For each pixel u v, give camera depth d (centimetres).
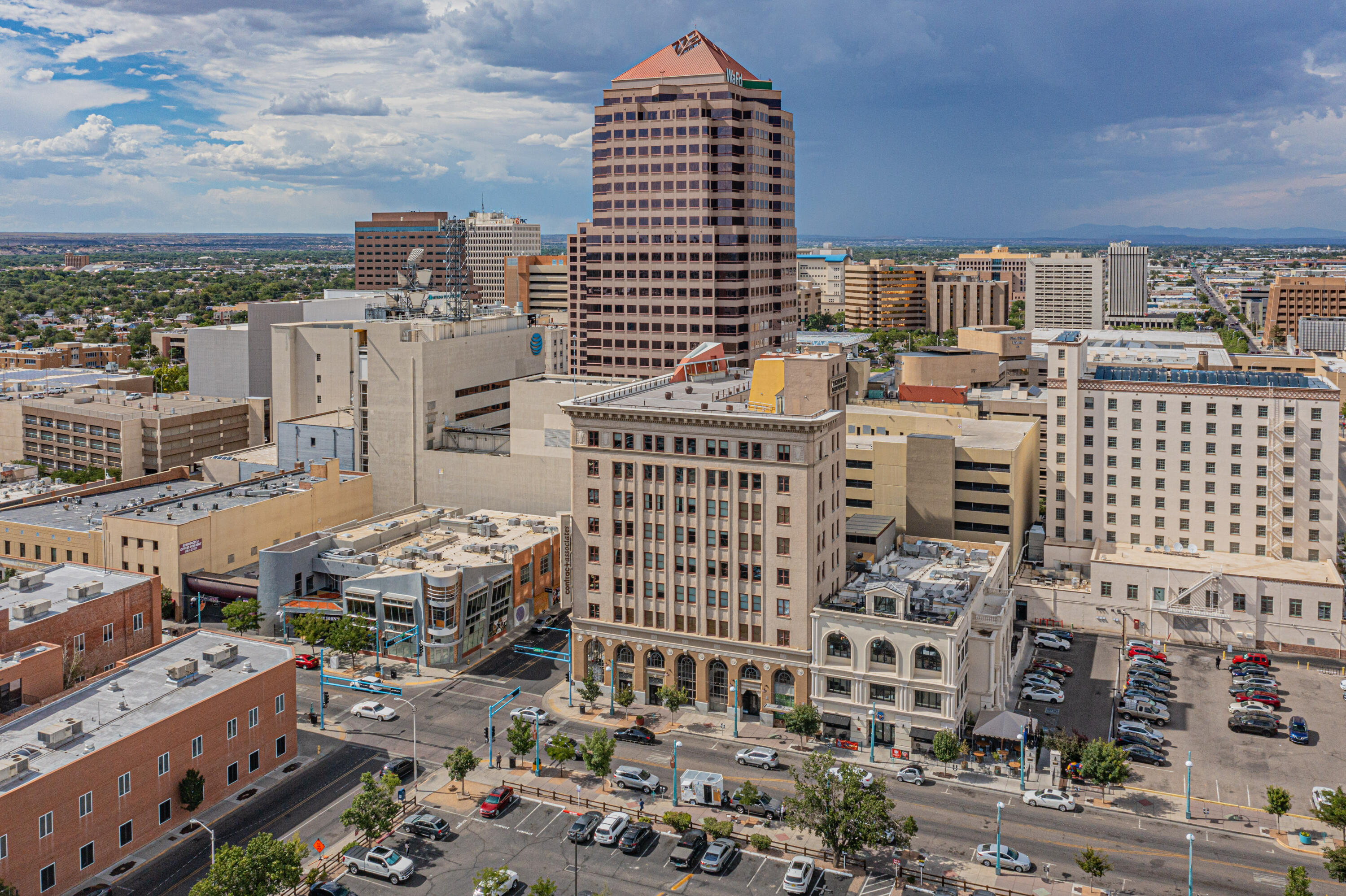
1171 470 18462
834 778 10894
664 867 10744
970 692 13738
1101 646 17112
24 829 9669
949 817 11694
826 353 14888
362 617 16300
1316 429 17475
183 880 10356
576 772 12725
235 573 18175
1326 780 12488
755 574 13850
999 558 16125
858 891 10319
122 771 10675
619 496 14488
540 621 17738
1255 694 14662
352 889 10281
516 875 10388
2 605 12812
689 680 14438
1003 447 18850
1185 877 10494
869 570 15462
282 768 12706
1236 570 17138
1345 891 10250
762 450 13562
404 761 12900
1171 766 12900
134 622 13738
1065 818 11650
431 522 19288
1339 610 16350
